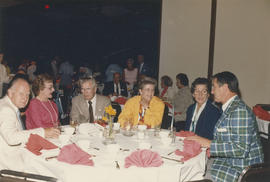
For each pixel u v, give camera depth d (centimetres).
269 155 286
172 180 183
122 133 270
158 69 649
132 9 1154
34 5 1061
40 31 1428
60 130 247
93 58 1408
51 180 173
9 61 1362
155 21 1249
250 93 595
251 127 218
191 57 625
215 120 293
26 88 232
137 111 322
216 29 598
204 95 297
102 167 174
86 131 256
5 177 179
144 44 1299
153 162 179
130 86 743
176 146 231
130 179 174
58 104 481
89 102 343
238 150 215
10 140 211
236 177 221
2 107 218
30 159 193
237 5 585
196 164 199
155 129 262
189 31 621
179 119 464
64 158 180
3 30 1334
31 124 295
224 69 601
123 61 1341
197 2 611
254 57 588
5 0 993
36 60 1408
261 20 579
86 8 1172
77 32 1411
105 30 1368
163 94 572
